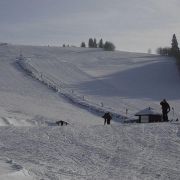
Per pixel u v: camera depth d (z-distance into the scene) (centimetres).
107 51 18262
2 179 1539
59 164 2186
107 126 3431
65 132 3100
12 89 9894
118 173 2095
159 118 5522
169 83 12544
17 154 2383
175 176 2120
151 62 15475
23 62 12962
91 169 2139
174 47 18875
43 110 7988
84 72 13038
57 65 13462
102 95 10294
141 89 11519
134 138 3044
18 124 6144
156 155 2609
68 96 9725
